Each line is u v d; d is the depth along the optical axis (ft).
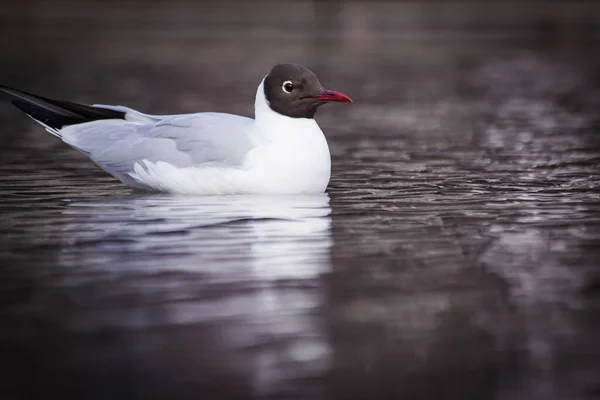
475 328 26.18
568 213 39.29
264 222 37.32
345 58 111.04
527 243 34.58
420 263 32.04
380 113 74.33
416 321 26.71
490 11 170.09
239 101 79.20
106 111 45.52
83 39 129.29
